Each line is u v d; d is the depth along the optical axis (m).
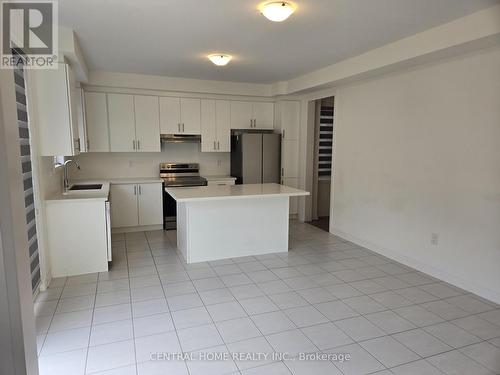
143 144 5.59
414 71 3.77
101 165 5.77
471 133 3.20
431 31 3.15
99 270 3.74
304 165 6.20
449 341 2.48
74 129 3.61
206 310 2.90
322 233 5.46
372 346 2.42
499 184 3.00
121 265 3.97
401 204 4.04
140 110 5.52
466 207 3.29
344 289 3.34
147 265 3.98
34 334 1.32
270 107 6.36
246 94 5.98
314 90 5.48
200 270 3.83
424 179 3.72
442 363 2.24
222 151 6.21
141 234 5.35
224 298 3.13
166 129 5.71
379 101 4.31
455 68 3.32
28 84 2.98
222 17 2.89
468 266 3.30
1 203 1.11
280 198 4.45
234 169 6.32
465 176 3.28
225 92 5.84
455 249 3.42
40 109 3.30
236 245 4.29
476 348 2.40
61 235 3.58
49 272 3.51
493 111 3.01
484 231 3.14
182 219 4.28
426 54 3.25
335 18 2.90
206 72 5.09
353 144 4.83
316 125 6.25
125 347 2.38
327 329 2.63
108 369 2.14
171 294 3.21
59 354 2.29
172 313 2.85
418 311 2.91
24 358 1.20
